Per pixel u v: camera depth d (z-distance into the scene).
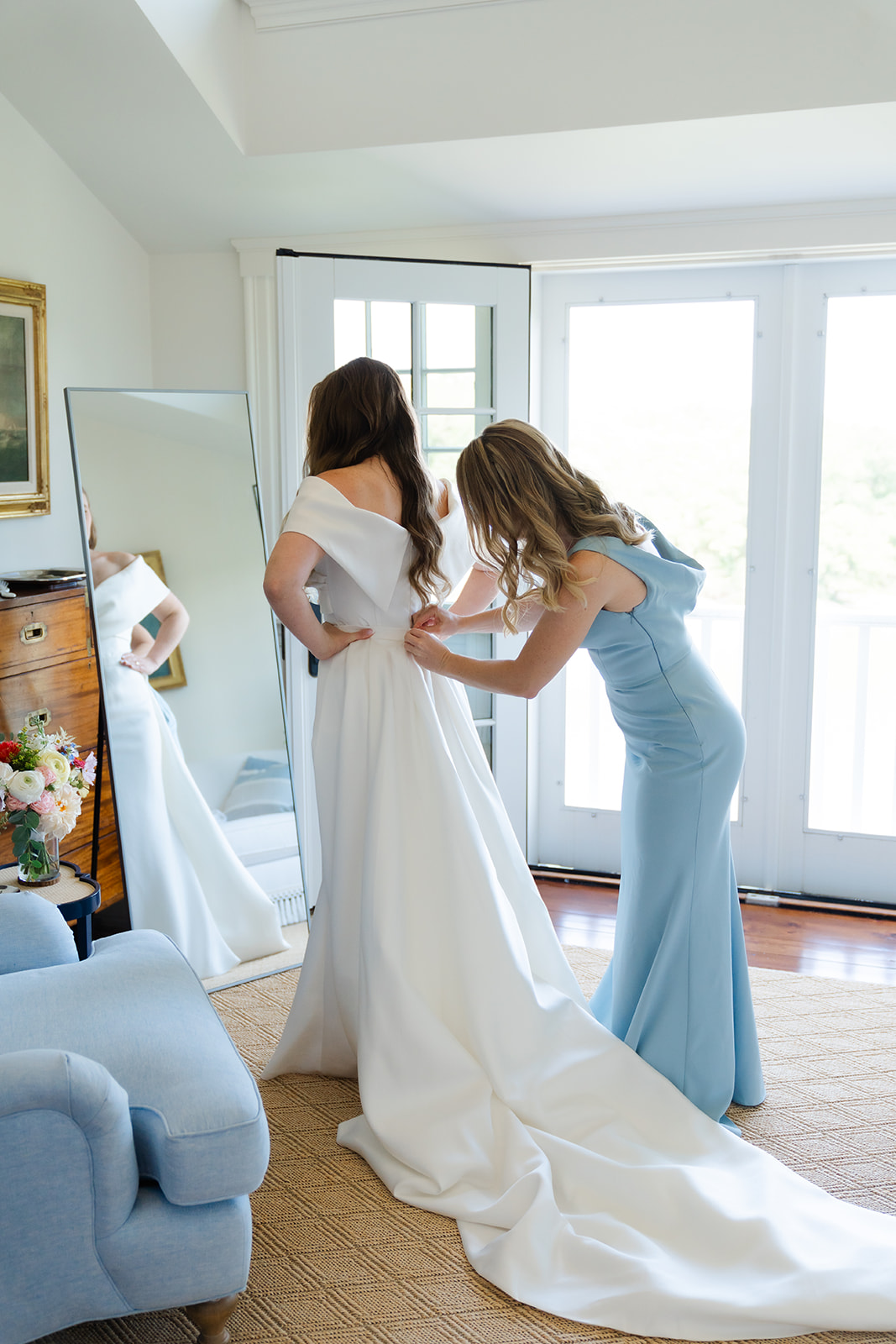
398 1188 2.07
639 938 2.30
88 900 2.57
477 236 3.42
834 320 3.42
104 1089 1.51
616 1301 1.76
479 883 2.21
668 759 2.20
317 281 3.27
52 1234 1.51
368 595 2.29
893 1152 2.23
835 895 3.72
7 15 2.74
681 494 3.69
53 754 2.62
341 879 2.35
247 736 3.15
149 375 3.74
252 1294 1.83
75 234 3.31
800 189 3.09
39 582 2.97
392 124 2.99
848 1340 1.72
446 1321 1.76
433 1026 2.15
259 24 3.02
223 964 3.07
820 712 3.68
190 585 3.05
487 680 2.18
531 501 2.08
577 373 3.72
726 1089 2.27
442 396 3.42
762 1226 1.86
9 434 3.05
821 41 2.62
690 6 2.68
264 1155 1.61
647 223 3.29
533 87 2.85
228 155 3.15
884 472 3.47
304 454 3.39
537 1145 2.05
